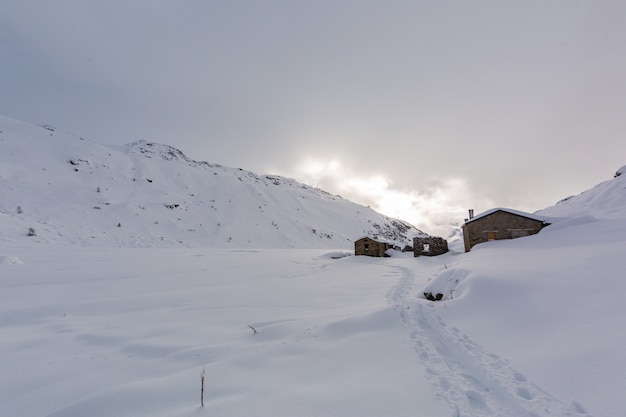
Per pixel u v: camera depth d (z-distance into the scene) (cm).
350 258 3878
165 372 503
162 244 5797
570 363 427
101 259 2619
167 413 355
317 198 15212
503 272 970
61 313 977
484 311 729
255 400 380
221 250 4981
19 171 6838
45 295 1247
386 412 350
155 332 744
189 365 526
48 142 9038
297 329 712
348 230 11931
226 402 375
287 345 604
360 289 1494
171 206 8256
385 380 439
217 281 1775
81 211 6191
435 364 499
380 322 721
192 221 7856
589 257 968
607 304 581
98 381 473
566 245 1511
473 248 2630
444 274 1219
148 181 9419
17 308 1015
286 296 1292
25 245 3506
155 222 6988
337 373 470
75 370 518
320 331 686
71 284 1494
